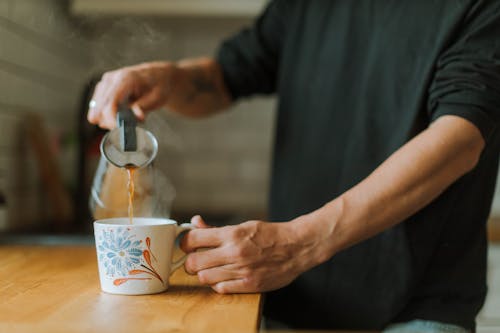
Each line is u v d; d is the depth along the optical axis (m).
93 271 0.92
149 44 2.18
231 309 0.70
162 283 0.79
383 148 1.07
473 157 0.86
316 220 0.80
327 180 1.16
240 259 0.78
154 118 1.90
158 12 2.02
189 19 2.19
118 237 0.76
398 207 0.82
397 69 1.06
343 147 1.14
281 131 1.27
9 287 0.81
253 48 1.36
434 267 1.00
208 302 0.74
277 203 1.26
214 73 1.33
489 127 0.87
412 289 1.00
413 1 1.06
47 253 1.11
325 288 1.09
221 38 2.33
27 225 1.67
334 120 1.16
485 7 0.94
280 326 1.18
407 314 1.01
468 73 0.90
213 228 0.80
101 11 2.01
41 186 1.79
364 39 1.14
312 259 0.80
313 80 1.21
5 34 1.56
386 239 1.01
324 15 1.22
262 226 0.80
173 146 2.34
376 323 1.03
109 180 0.92
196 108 1.29
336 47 1.18
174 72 1.14
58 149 1.90
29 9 1.72
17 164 1.63
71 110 2.08
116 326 0.62
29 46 1.72
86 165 1.79
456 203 0.97
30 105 1.73
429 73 0.98
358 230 0.81
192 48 2.33
